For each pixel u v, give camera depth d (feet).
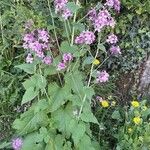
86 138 1.73
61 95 1.72
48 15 1.98
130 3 1.98
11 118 2.02
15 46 1.98
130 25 2.02
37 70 1.80
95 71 1.73
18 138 1.80
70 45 1.74
